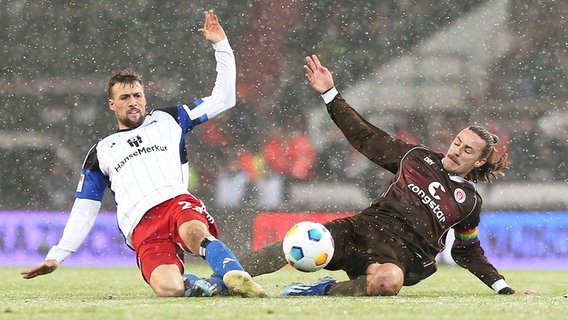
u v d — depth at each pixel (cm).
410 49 6347
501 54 6253
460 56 6288
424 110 6144
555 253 4541
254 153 5581
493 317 1214
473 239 1988
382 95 6234
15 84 5938
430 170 1894
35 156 5519
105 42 6169
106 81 6059
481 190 5034
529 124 5794
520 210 5012
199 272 3628
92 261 4541
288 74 6131
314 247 1731
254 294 1563
